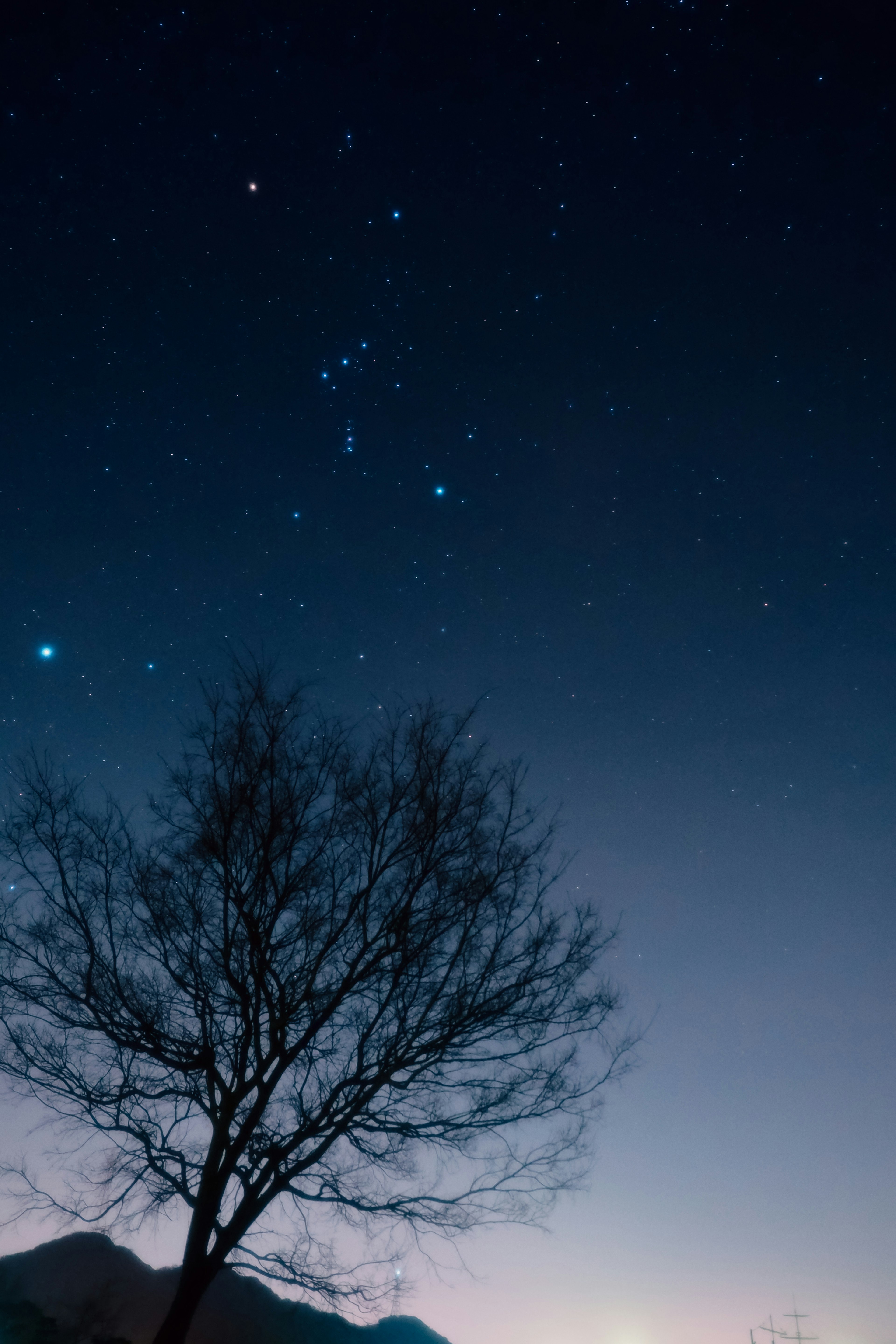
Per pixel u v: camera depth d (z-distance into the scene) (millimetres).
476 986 7906
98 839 7941
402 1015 7656
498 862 8469
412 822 8344
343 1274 7023
